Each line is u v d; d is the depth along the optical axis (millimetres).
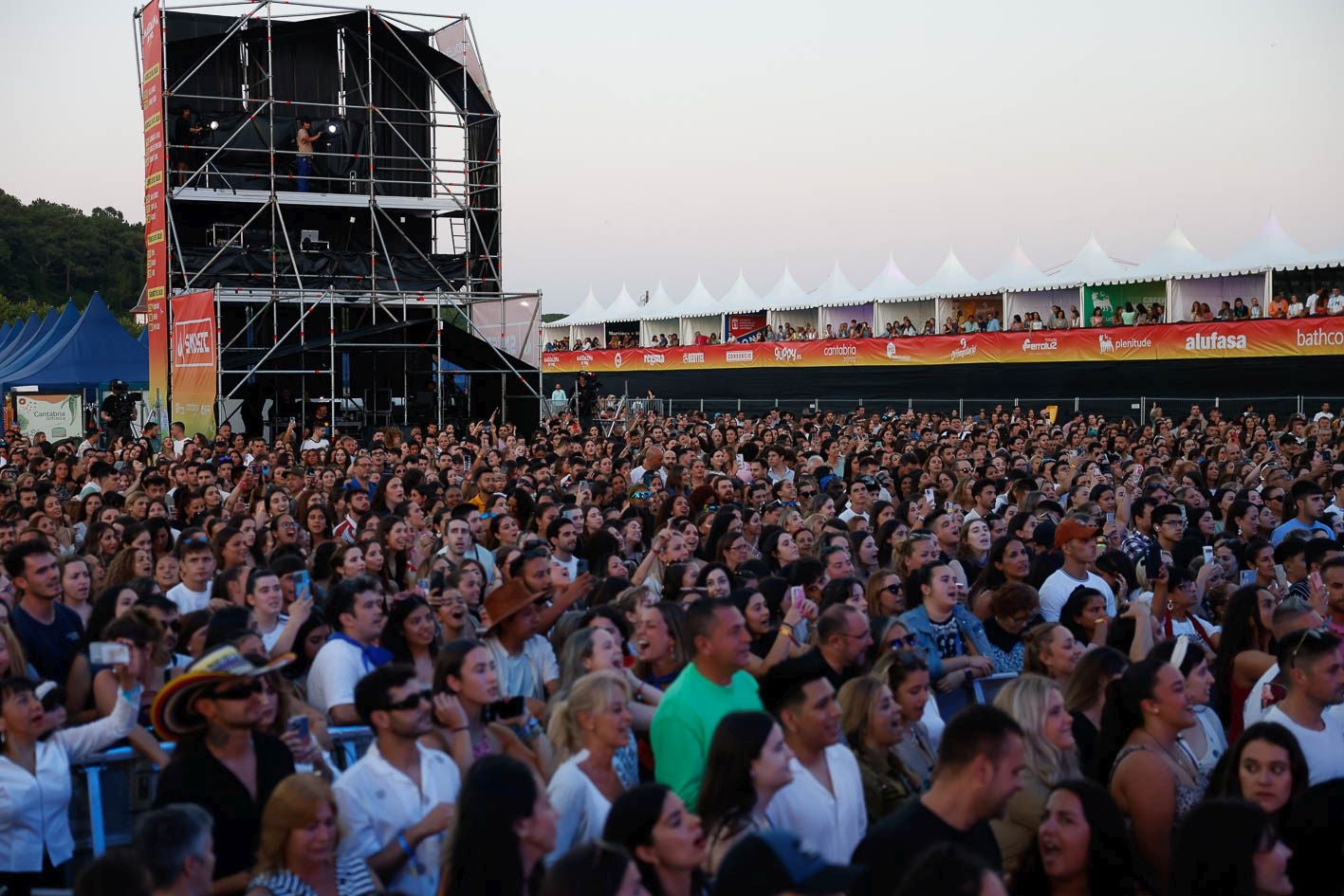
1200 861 4223
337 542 9344
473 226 34781
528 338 31531
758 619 6938
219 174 30938
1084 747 6051
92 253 111875
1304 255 36406
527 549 8633
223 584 7938
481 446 22766
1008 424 29016
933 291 45906
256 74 33344
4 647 6172
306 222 33781
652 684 7035
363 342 30047
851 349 44469
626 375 53500
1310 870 4902
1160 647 6113
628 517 12133
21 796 5230
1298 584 9555
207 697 4699
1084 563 9219
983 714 4320
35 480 15172
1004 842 5234
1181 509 11406
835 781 5141
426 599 7562
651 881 4070
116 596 6969
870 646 6715
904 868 4148
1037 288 42812
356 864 4680
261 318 32406
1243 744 5102
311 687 6477
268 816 4320
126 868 3725
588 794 4938
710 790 4586
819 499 13344
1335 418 29734
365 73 34406
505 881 4020
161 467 17875
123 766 5707
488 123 34188
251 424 30766
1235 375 34875
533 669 6820
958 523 10945
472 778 4113
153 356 32156
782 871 3287
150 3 30250
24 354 40625
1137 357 36969
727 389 49000
